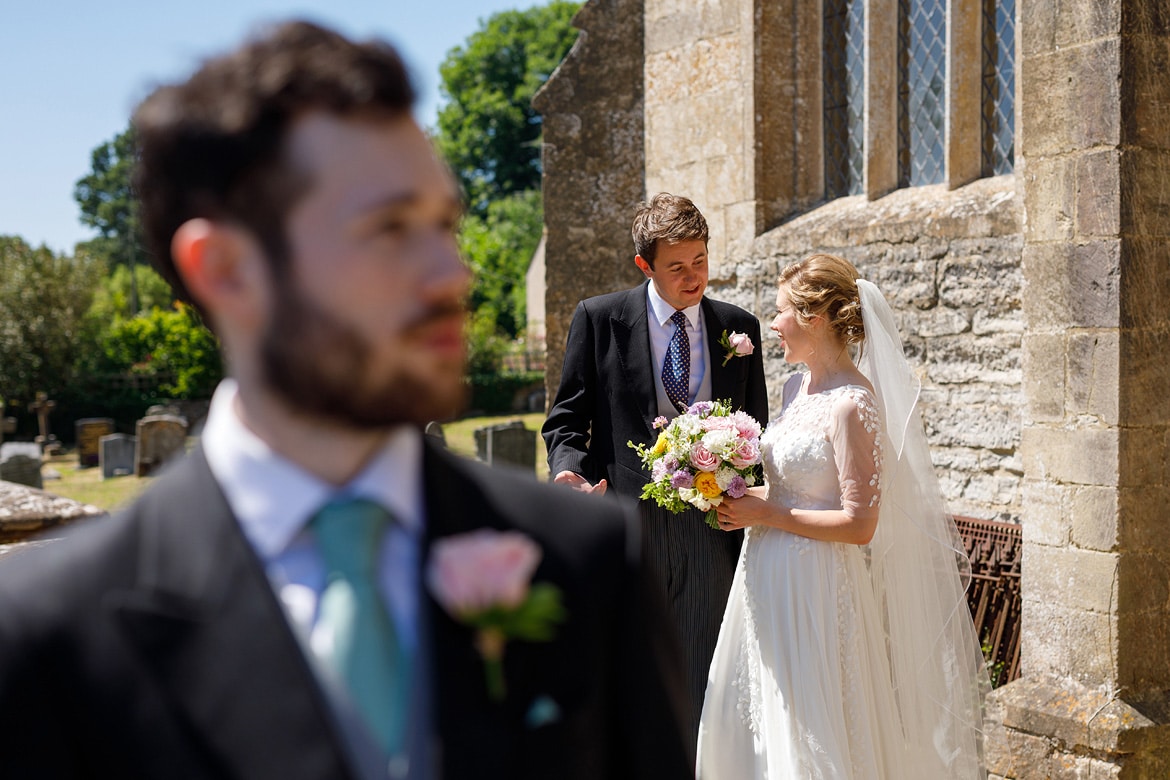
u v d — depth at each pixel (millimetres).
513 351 33312
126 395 27016
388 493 965
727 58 6043
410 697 938
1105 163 3443
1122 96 3396
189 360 27266
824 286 3287
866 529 3141
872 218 5398
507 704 955
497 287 42656
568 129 7203
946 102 5242
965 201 5039
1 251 27141
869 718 3186
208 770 841
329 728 870
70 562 892
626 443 3713
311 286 850
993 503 4898
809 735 3139
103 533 922
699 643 3605
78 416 26641
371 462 971
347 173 851
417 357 867
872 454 3158
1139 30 3408
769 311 5934
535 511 1068
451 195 931
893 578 3350
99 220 70188
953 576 3373
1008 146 5125
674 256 3535
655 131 6555
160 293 54594
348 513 953
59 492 15844
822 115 6031
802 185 6055
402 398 869
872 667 3244
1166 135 3484
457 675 936
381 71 871
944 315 5055
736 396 3744
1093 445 3527
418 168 886
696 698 3594
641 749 1071
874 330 3322
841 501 3229
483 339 30172
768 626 3264
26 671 831
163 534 913
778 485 3365
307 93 849
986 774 3494
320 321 849
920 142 5555
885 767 3229
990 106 5199
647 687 1081
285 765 849
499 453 13602
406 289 861
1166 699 3514
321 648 920
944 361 5078
